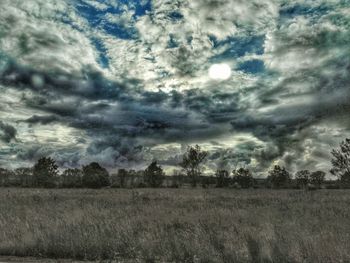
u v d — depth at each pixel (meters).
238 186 76.50
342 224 13.13
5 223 13.06
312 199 30.97
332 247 8.59
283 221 14.43
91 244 9.77
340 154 69.44
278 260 8.26
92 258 9.16
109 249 9.60
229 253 8.60
